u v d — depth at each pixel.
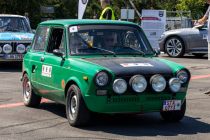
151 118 9.04
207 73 15.49
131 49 8.92
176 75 8.07
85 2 14.93
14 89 12.54
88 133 7.82
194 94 11.69
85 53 8.60
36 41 10.03
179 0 42.75
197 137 7.59
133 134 7.76
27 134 7.80
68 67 8.34
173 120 8.67
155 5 44.66
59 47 9.02
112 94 7.71
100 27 8.99
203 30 19.89
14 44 16.81
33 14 38.41
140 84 7.73
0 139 7.50
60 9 45.16
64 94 8.48
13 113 9.48
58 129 8.11
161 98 7.95
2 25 17.83
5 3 37.16
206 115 9.29
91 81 7.68
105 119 8.90
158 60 8.53
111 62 8.09
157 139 7.44
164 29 22.73
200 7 40.34
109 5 12.12
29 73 9.96
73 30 8.84
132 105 7.79
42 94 9.48
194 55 21.91
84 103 7.95
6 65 18.39
